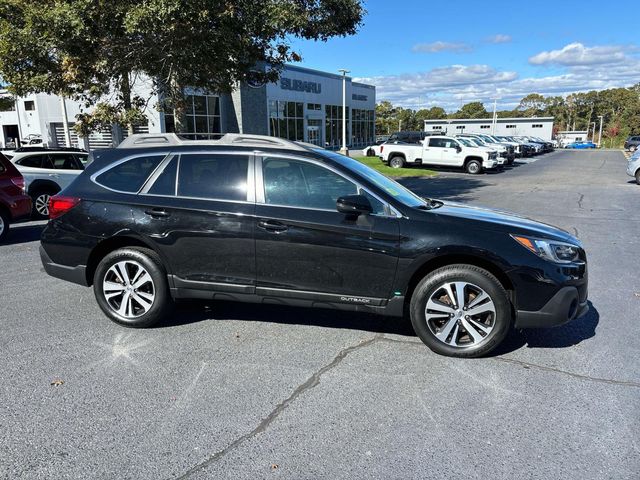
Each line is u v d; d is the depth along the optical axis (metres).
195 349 4.27
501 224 4.10
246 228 4.31
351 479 2.66
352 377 3.79
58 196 4.87
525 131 79.88
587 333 4.64
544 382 3.71
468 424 3.17
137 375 3.80
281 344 4.39
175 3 7.73
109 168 4.80
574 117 125.56
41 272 6.72
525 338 4.52
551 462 2.80
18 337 4.50
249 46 10.00
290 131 42.91
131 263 4.64
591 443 2.97
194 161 4.59
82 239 4.70
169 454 2.86
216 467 2.75
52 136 32.62
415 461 2.80
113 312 4.76
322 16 11.11
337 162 4.31
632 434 3.06
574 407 3.37
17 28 8.74
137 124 10.55
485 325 4.07
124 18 8.13
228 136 4.70
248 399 3.46
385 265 4.10
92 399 3.44
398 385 3.67
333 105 49.41
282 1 9.67
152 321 4.69
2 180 8.67
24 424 3.14
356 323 4.88
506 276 4.02
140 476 2.67
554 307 3.95
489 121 81.56
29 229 10.05
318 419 3.22
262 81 12.16
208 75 10.38
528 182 20.30
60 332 4.62
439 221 4.08
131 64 9.70
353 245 4.12
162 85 10.75
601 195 15.67
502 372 3.87
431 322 4.15
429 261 4.14
